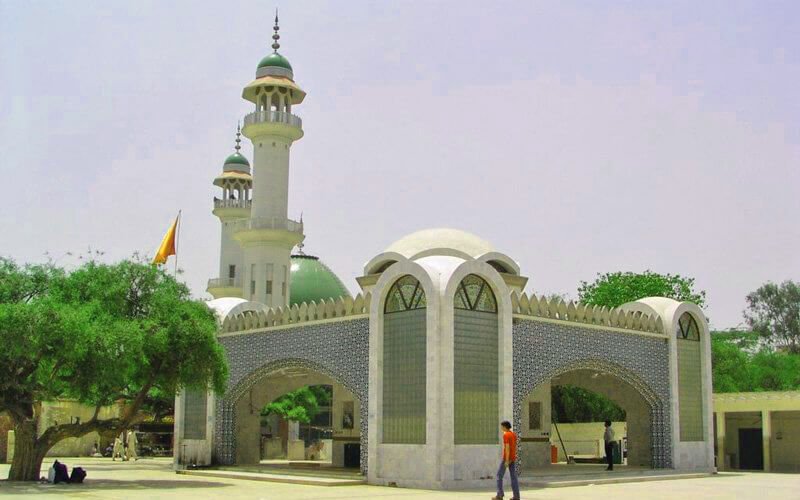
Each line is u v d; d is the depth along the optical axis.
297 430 70.69
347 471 30.67
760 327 88.88
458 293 25.50
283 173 55.38
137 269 28.36
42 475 30.41
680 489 24.94
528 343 27.73
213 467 32.56
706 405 34.12
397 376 25.88
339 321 28.59
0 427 42.38
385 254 32.59
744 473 35.09
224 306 34.41
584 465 36.00
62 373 25.77
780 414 40.62
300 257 73.00
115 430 27.44
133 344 24.86
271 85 55.12
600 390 35.62
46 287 27.09
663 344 33.16
